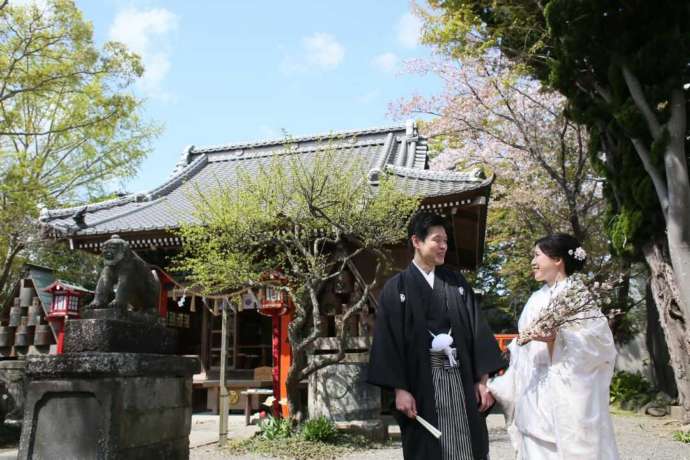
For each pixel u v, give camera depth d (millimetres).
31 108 17203
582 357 2916
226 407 8438
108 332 4219
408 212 8562
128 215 13406
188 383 4953
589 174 17016
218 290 8727
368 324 9531
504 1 10852
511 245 21281
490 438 8906
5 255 16812
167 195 15430
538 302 3295
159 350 4797
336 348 9344
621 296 13898
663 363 13117
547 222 17969
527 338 2990
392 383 2914
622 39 9242
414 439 2885
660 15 9133
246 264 8328
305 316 8586
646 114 9250
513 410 3299
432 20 12688
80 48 14055
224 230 8344
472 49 12570
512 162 17500
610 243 11242
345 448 7965
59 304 10977
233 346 14594
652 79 9344
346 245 10289
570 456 2834
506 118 15883
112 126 16359
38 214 15203
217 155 19094
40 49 13797
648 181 9797
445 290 3145
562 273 3318
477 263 14914
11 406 8914
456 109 16859
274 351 10719
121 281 4527
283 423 8547
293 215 8266
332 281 9969
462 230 12070
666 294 9938
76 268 19484
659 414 11805
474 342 3107
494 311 26016
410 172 12008
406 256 10359
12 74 14195
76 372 4031
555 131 16797
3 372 9352
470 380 2971
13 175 14875
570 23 9211
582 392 2902
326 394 9055
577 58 9797
